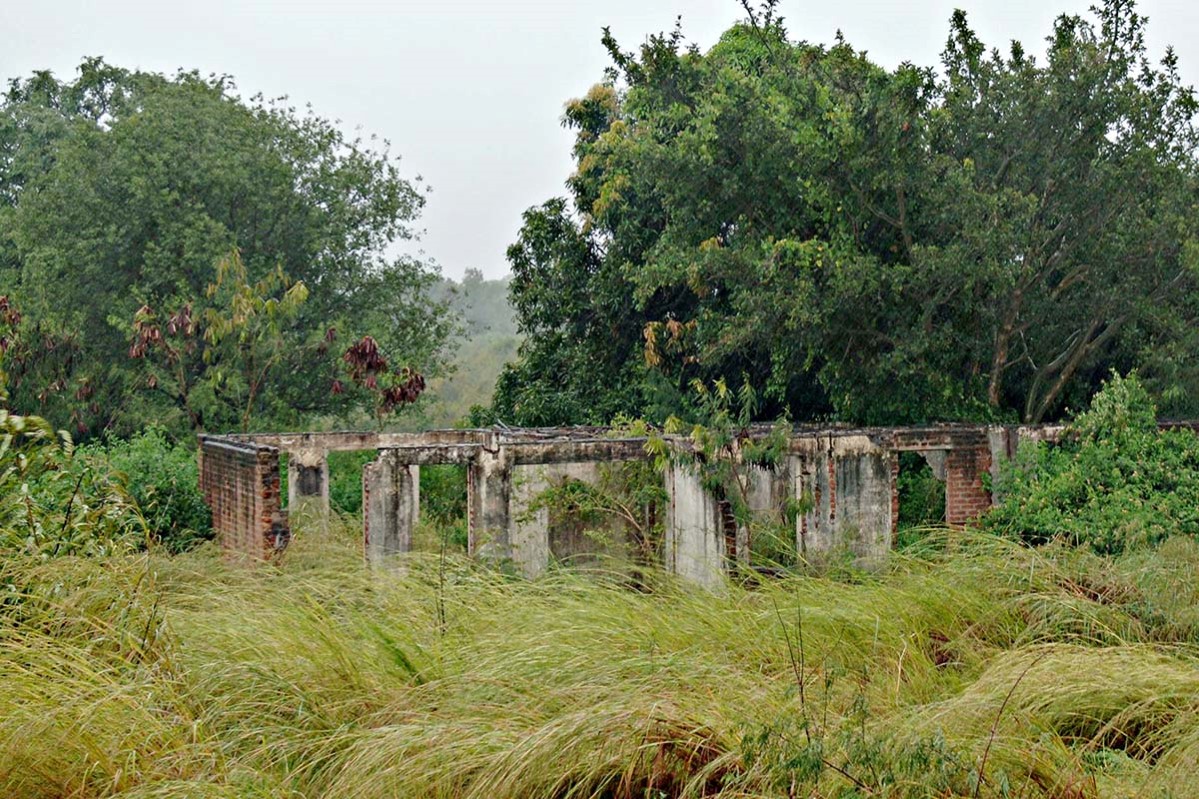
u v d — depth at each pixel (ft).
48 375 77.25
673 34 74.08
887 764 17.48
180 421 77.36
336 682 23.00
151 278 84.53
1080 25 60.64
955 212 57.16
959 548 34.50
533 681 22.53
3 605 23.67
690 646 25.29
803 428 55.47
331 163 98.17
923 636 27.17
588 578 34.42
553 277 80.12
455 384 154.51
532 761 18.88
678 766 19.42
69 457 28.58
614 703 20.24
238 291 70.64
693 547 45.42
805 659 25.13
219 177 86.07
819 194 59.21
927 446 50.62
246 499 47.32
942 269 55.98
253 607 27.89
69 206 85.71
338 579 33.12
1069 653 24.13
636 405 74.74
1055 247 61.31
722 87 63.16
